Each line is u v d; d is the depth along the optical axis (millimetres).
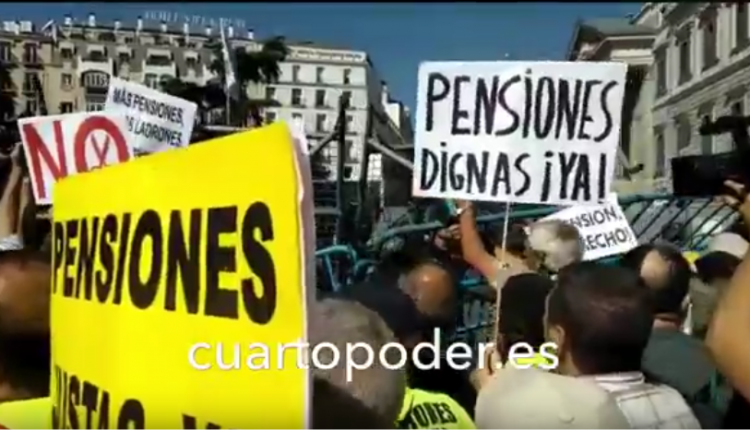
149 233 1754
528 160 2941
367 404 1816
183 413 1639
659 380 2584
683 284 2965
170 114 3785
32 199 4094
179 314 1658
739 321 2240
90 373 1949
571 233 3406
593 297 2213
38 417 2219
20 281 2291
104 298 1906
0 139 4035
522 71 2918
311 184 1403
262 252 1461
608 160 2908
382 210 4195
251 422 1481
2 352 2293
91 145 3666
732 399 2484
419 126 3023
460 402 2688
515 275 2775
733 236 3959
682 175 2750
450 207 3771
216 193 1562
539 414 2004
